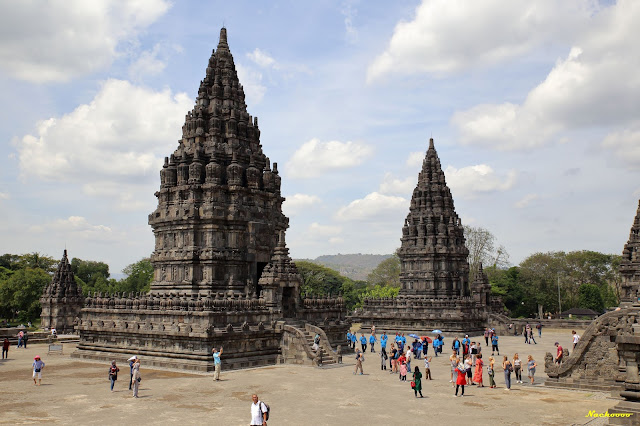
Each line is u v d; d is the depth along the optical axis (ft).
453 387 139.64
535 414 107.96
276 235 228.63
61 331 312.50
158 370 163.63
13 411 108.99
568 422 101.19
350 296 576.20
